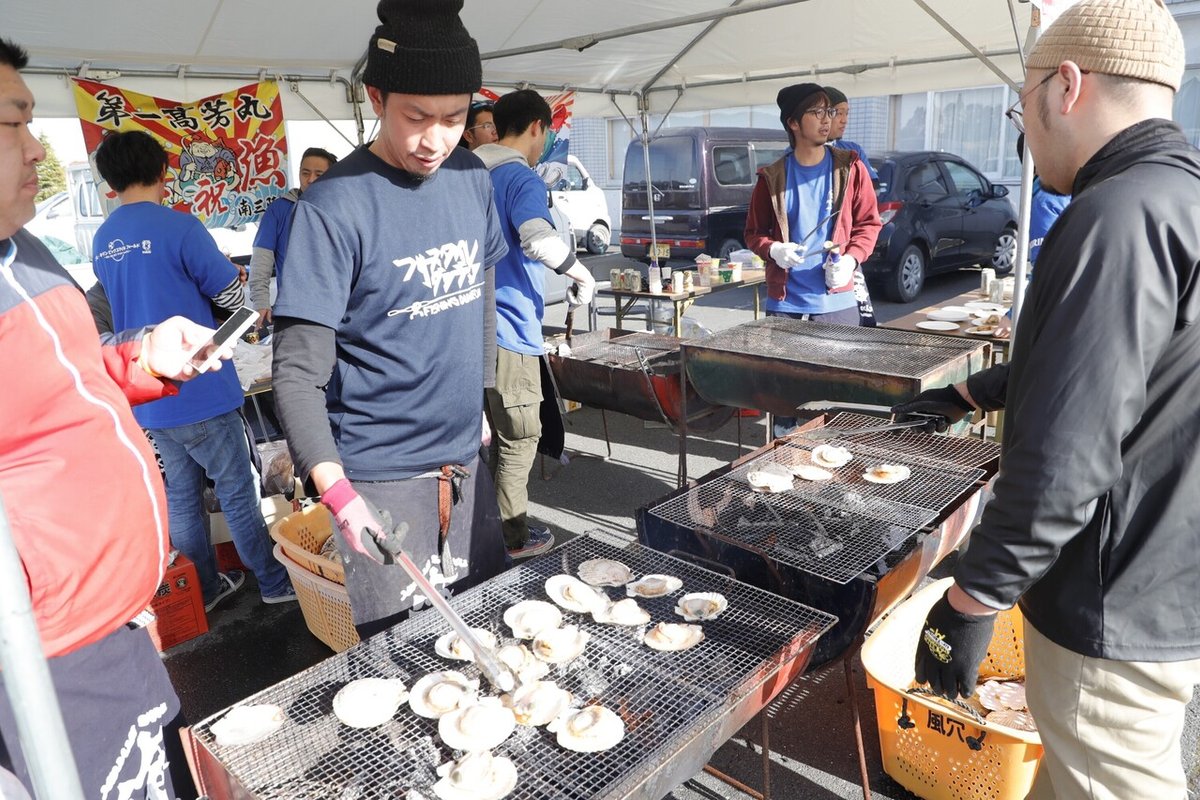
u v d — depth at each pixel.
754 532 2.21
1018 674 2.41
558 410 2.92
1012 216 10.38
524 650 1.67
